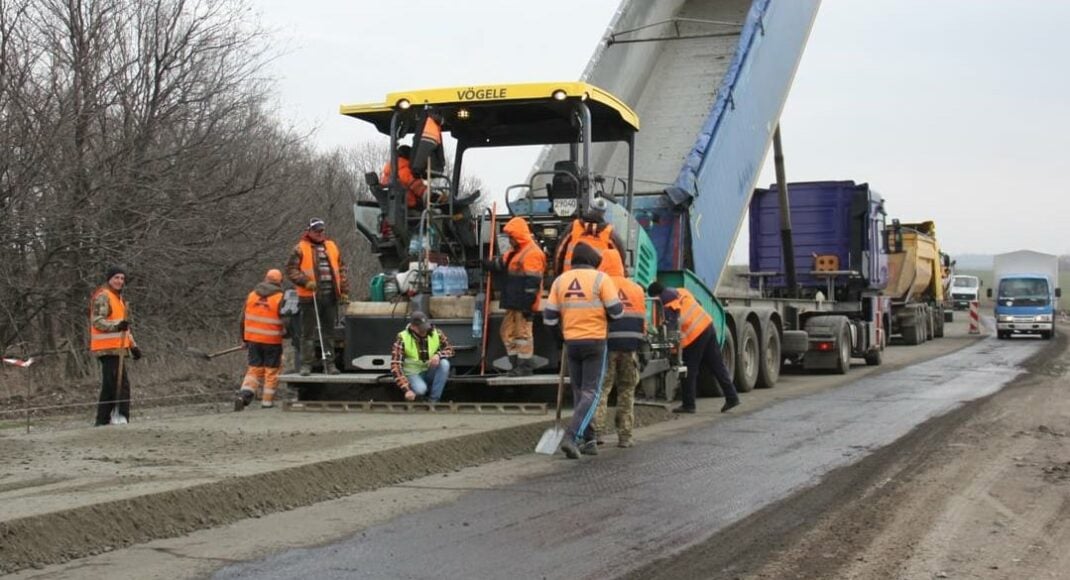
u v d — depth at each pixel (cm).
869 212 2200
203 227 1836
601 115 1207
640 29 1634
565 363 1038
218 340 1942
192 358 1773
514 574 550
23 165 1559
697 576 547
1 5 1585
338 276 1189
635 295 984
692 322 1269
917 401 1408
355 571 556
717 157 1448
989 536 636
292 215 2084
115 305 1190
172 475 736
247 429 986
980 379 1803
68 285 1644
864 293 2256
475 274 1197
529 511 699
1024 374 1919
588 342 912
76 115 1620
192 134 1836
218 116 1878
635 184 1489
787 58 1706
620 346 971
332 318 1191
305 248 1174
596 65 1516
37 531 586
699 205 1395
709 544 612
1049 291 3506
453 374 1160
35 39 1641
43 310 1662
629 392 989
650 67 1680
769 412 1287
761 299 1711
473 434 926
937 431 1087
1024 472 845
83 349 1666
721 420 1202
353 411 1138
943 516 687
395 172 1168
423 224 1138
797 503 724
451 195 1191
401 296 1162
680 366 1277
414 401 1124
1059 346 3006
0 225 1539
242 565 568
